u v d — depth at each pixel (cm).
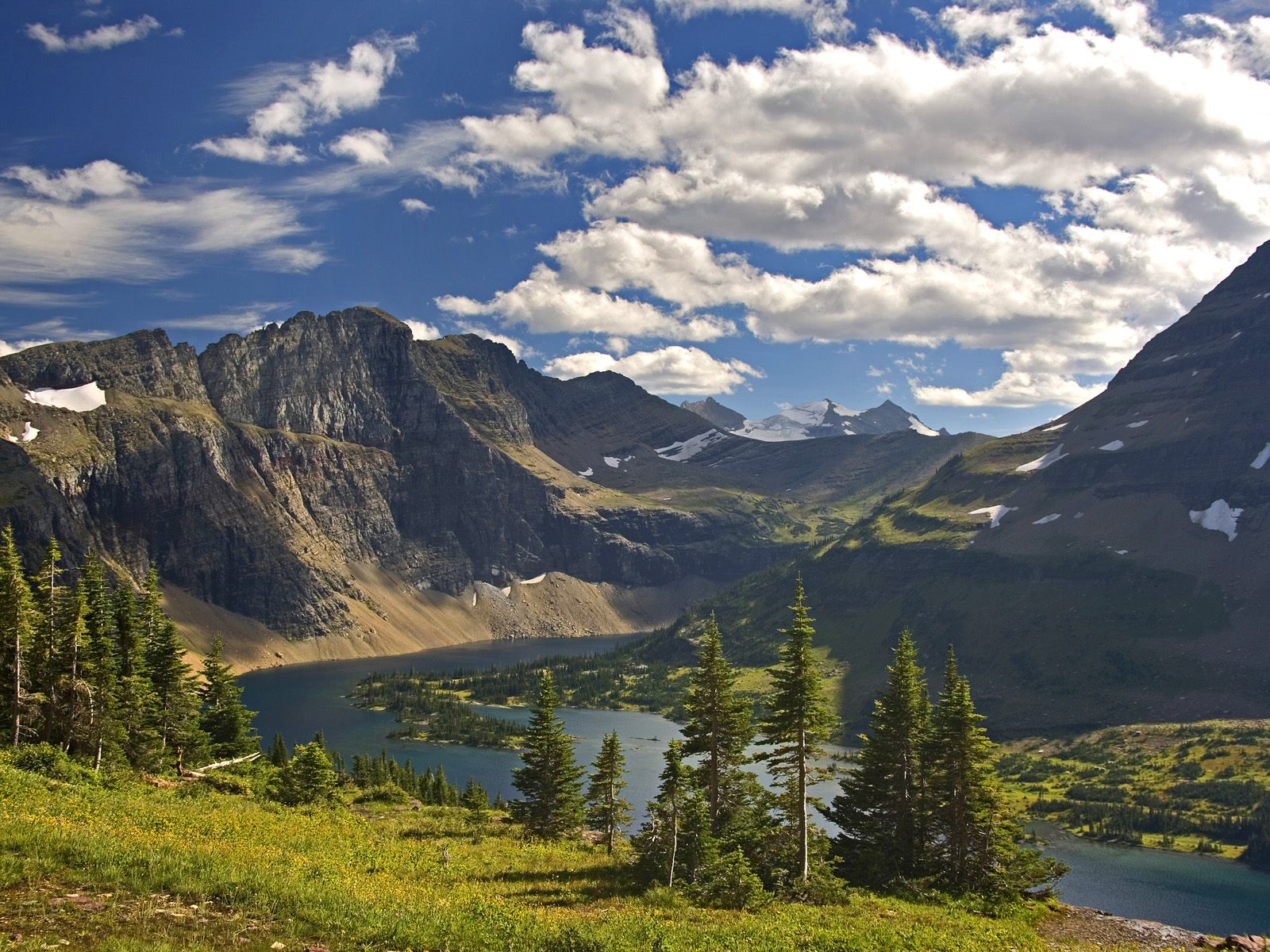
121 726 8769
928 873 7656
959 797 7569
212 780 8981
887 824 8094
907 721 8069
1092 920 6925
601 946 3825
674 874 6328
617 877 6525
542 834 9044
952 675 7831
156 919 3089
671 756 7394
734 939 4556
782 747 7250
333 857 5684
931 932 5562
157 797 7062
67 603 8681
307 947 3094
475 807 11044
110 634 10031
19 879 3303
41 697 8244
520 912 4531
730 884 5991
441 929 3572
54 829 4016
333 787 9262
